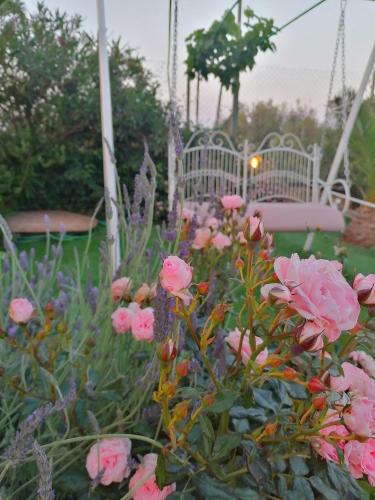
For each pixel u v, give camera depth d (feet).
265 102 22.65
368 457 1.92
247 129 22.84
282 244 15.11
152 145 17.67
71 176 16.85
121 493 2.49
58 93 16.80
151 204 3.74
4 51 15.39
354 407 1.80
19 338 3.99
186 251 3.60
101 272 3.54
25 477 2.88
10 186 15.29
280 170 18.10
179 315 2.41
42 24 16.43
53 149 16.55
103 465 2.21
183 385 3.08
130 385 3.01
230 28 15.53
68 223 15.21
